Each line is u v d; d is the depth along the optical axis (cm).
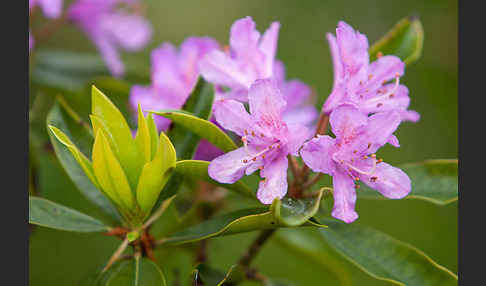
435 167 40
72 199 46
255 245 40
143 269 37
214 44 42
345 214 35
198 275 37
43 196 46
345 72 36
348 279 47
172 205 42
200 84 39
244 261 41
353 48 36
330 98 37
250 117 36
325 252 47
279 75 43
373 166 36
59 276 49
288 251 48
